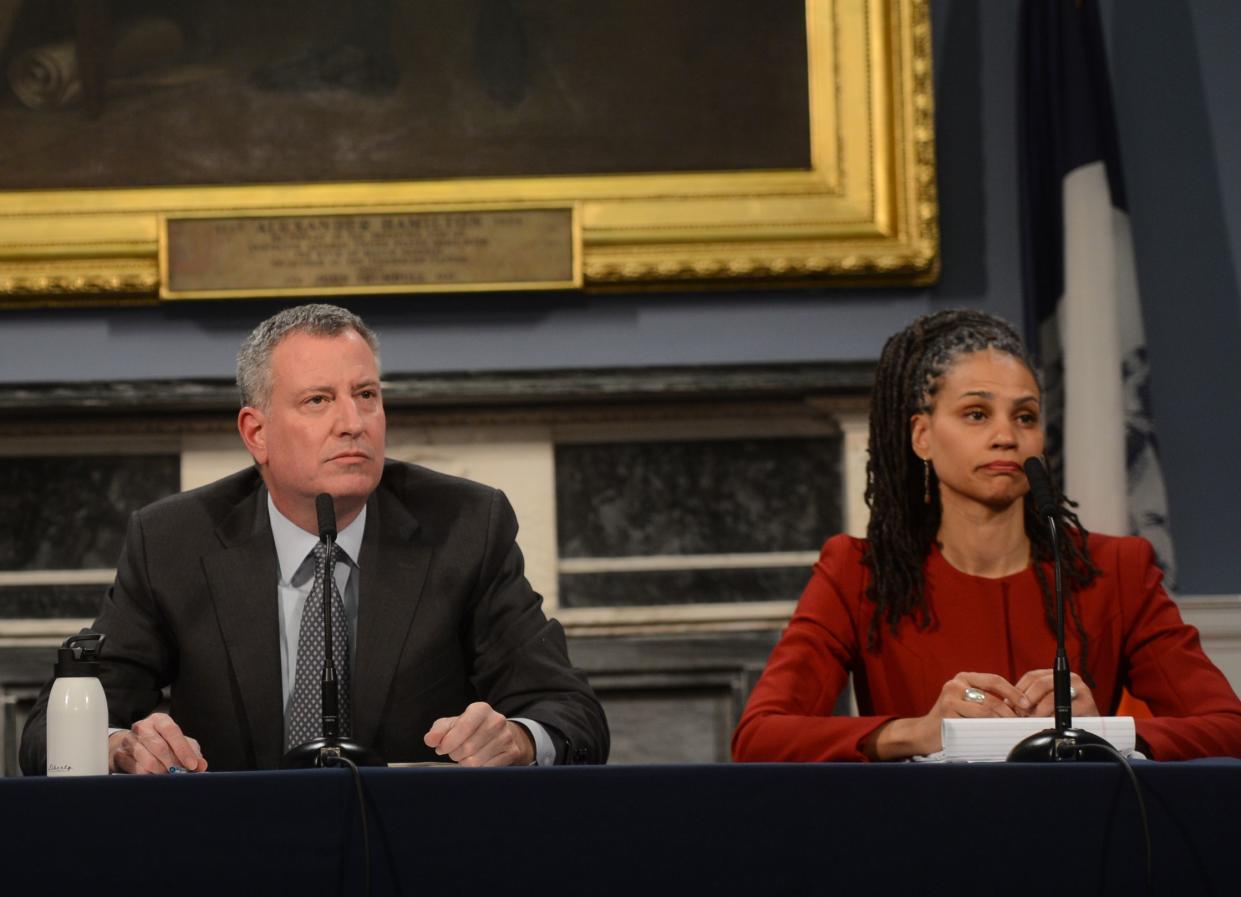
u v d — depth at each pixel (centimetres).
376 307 595
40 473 588
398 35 598
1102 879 204
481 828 202
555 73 597
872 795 205
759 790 204
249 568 337
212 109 593
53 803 201
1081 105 571
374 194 589
